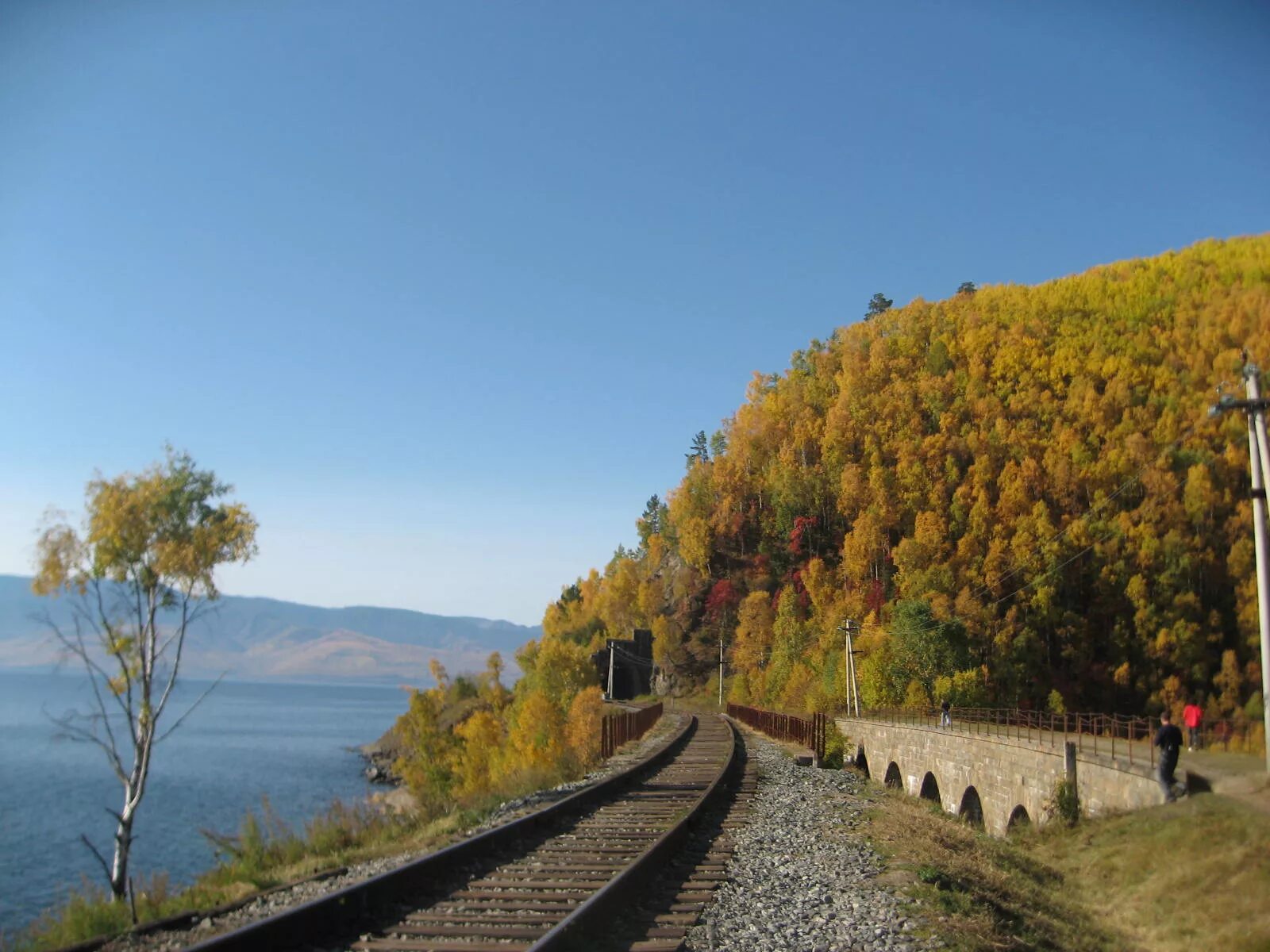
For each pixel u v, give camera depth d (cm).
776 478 14388
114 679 2041
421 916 950
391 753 10831
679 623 13862
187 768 8931
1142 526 9425
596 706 5894
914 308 16550
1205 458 9844
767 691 9456
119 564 2094
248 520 2205
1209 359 11575
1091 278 15588
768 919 996
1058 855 1748
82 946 946
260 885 1380
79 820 5425
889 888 1159
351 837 1756
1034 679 8731
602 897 934
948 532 10819
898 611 7600
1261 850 1327
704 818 1722
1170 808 1655
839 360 16700
